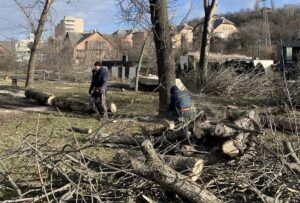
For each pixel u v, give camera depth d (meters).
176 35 23.30
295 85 17.38
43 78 41.94
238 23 95.06
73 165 6.27
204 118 8.30
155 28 15.16
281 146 7.47
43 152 6.40
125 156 6.52
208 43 25.03
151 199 5.78
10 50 57.75
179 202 5.67
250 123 8.00
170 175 5.57
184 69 31.64
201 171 6.12
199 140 7.77
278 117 12.45
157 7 15.05
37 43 27.03
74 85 33.41
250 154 6.98
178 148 7.41
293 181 6.03
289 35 73.06
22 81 37.59
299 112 15.09
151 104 19.59
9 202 5.50
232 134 7.21
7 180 6.30
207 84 23.58
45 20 26.92
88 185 5.91
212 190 5.93
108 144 8.94
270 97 19.44
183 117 9.98
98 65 15.64
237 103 19.06
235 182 6.03
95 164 6.27
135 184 5.88
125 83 38.09
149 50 34.03
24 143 6.33
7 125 13.02
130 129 11.52
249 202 5.86
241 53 79.81
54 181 6.07
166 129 8.49
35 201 5.51
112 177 6.02
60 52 47.81
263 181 6.30
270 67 30.94
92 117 15.29
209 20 24.86
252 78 23.41
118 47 58.19
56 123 13.55
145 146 5.84
